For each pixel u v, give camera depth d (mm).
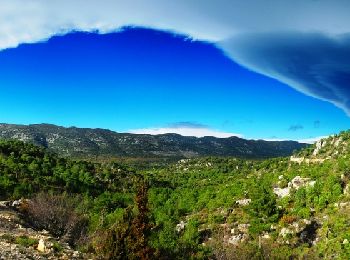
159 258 29781
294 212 91812
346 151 128250
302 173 113875
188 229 85750
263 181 123500
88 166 156500
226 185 134500
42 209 45906
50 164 123875
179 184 178000
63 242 32875
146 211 28812
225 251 49656
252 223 86875
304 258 68250
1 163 101750
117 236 28016
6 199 70312
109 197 100000
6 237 27719
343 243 70000
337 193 90562
